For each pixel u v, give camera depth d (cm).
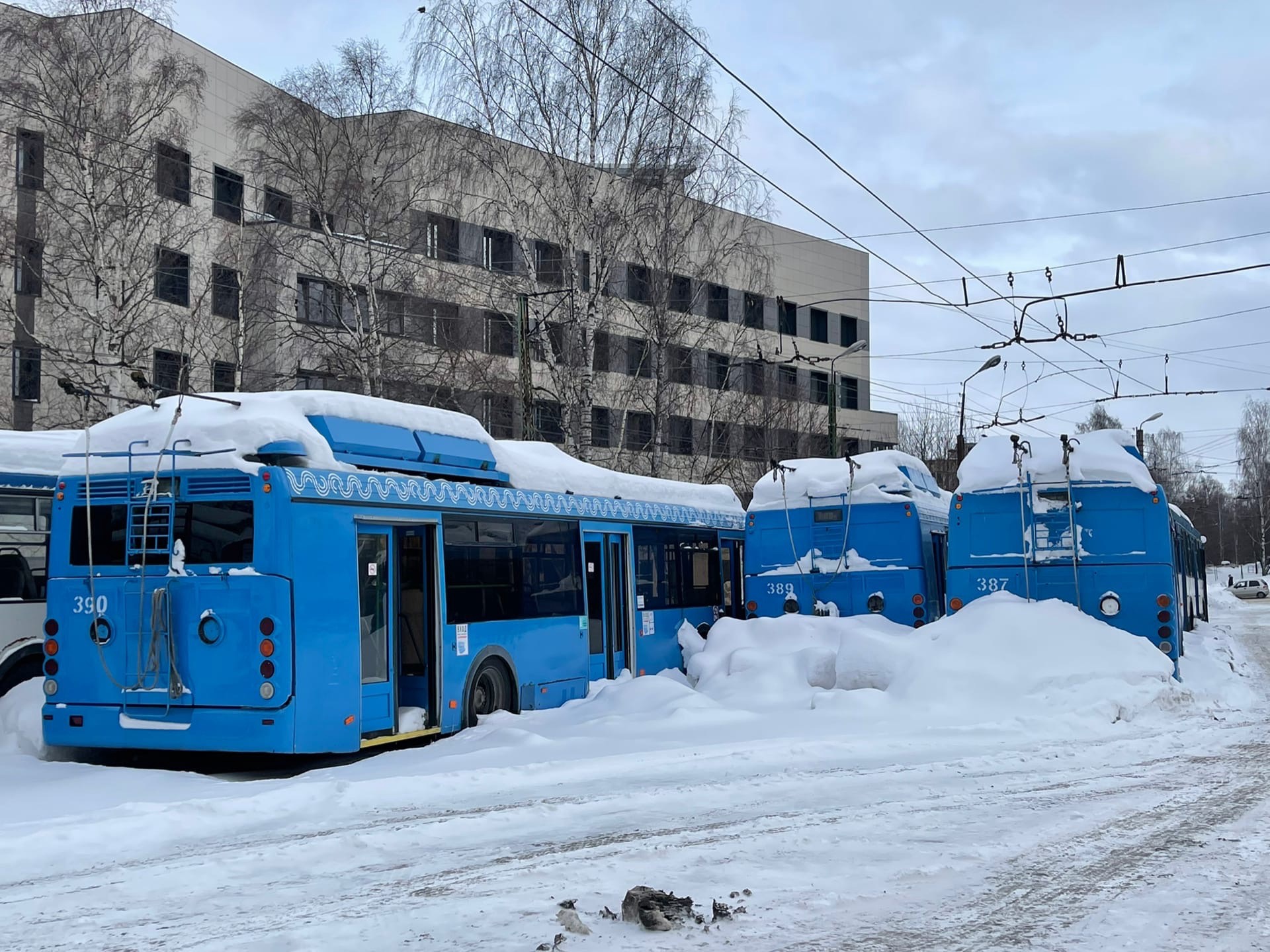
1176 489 12362
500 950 523
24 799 941
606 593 1677
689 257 2859
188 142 2900
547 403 3041
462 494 1353
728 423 3459
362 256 2808
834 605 1834
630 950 523
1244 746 1176
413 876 668
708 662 1669
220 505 1110
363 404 1259
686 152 2697
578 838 770
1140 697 1348
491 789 966
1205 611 3628
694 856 709
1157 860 702
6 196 2655
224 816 845
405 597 1299
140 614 1122
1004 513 1595
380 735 1199
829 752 1142
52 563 1176
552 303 2880
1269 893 624
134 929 570
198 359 2855
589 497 1647
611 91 2636
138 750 1252
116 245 2542
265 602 1077
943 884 643
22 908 614
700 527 1978
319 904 609
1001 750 1139
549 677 1503
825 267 6531
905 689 1403
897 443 6800
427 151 2720
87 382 2545
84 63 2530
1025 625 1430
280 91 2794
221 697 1085
